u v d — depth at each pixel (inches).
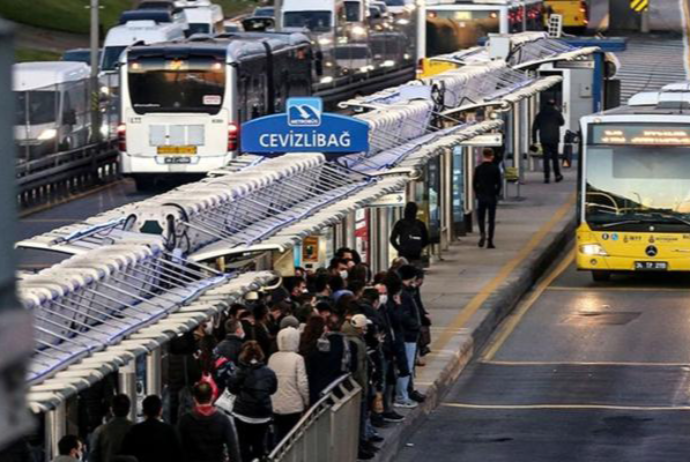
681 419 2107.5
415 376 2241.6
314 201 2046.0
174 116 4015.8
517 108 4286.4
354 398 1642.5
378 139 2689.5
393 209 2925.7
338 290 1877.5
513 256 3425.2
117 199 3946.9
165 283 1322.6
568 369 2461.9
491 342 2694.4
